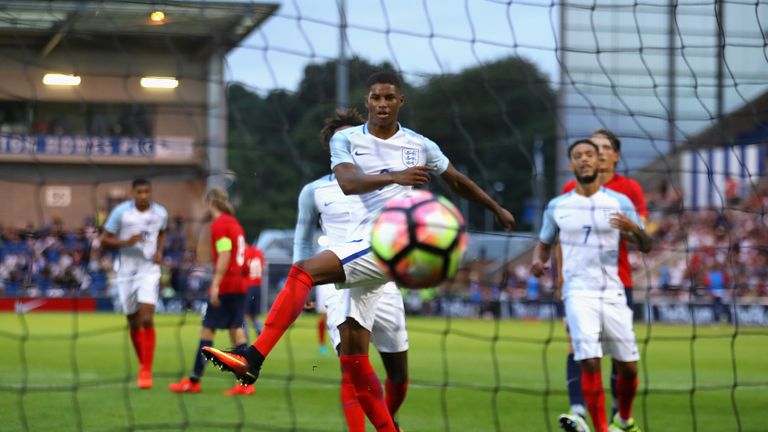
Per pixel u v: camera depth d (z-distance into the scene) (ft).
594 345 74.08
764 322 250.78
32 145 118.01
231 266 99.71
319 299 146.10
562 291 78.69
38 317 245.45
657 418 86.53
